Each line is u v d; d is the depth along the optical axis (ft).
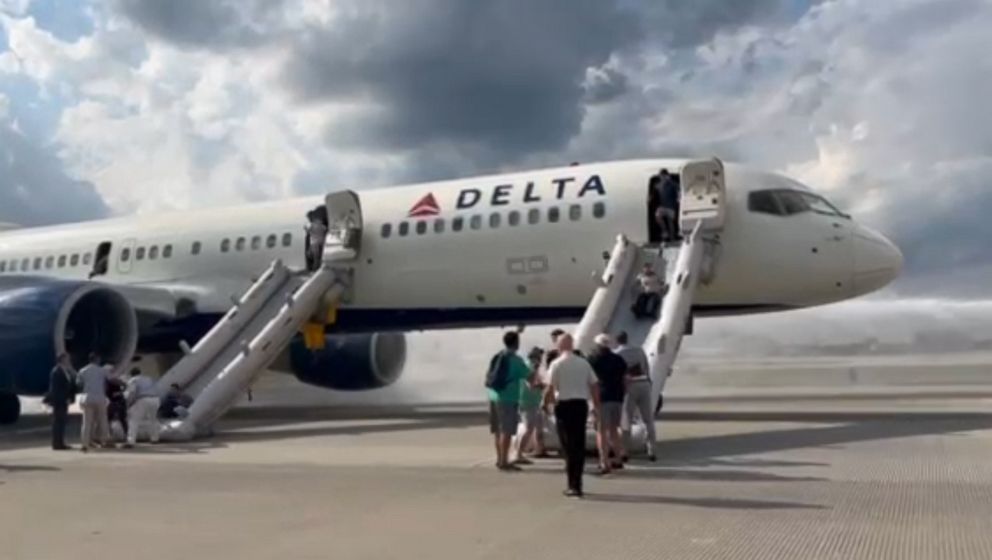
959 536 25.95
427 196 71.56
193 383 64.69
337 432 61.77
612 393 40.45
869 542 25.35
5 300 64.39
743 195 61.67
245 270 77.15
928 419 61.11
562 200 65.51
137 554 25.82
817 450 45.52
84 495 35.83
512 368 41.47
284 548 26.14
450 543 26.35
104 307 68.28
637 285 58.13
